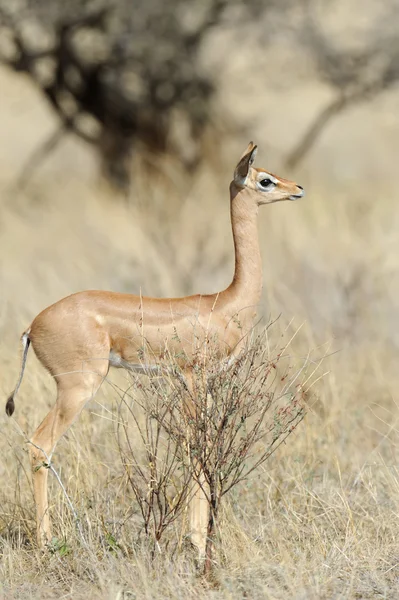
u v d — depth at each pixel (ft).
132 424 71.72
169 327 62.85
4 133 256.73
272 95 212.02
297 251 129.39
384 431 84.84
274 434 63.72
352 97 173.27
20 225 153.69
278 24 167.43
